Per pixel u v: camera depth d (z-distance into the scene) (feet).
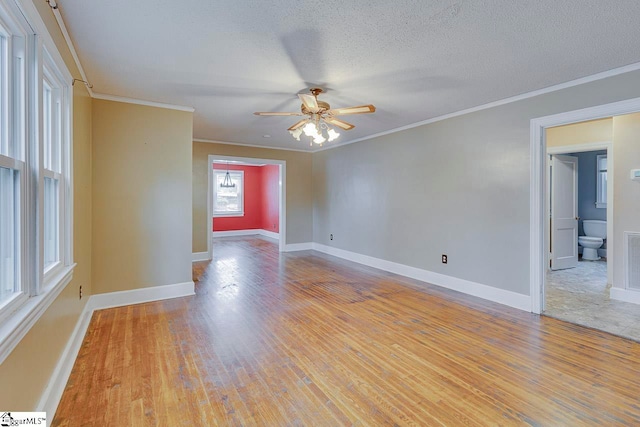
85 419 5.76
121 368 7.48
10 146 4.89
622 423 5.71
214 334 9.41
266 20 6.77
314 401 6.35
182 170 12.90
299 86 10.57
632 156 12.23
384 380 7.07
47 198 7.08
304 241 24.52
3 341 3.72
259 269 18.04
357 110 9.95
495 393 6.61
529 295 11.33
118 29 7.15
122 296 11.84
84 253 9.89
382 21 6.79
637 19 6.67
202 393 6.57
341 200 21.35
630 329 9.76
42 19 5.56
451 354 8.24
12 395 4.25
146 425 5.65
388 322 10.37
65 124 7.70
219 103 12.40
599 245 19.77
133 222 11.98
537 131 10.98
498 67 9.11
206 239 20.83
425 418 5.87
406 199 16.28
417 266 15.76
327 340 9.05
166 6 6.29
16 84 5.01
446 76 9.75
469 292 13.33
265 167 33.47
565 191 18.20
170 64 8.95
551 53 8.26
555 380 7.06
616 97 9.21
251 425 5.67
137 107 11.95
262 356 8.13
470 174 13.17
